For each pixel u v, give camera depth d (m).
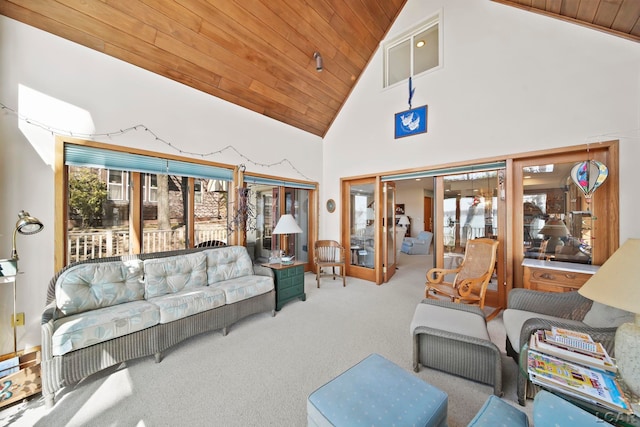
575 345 1.27
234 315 2.60
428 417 1.06
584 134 2.64
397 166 4.13
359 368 1.37
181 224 3.29
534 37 2.92
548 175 2.91
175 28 2.63
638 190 2.40
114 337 1.86
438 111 3.67
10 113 2.07
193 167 3.22
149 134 2.84
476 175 3.46
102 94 2.52
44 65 2.21
